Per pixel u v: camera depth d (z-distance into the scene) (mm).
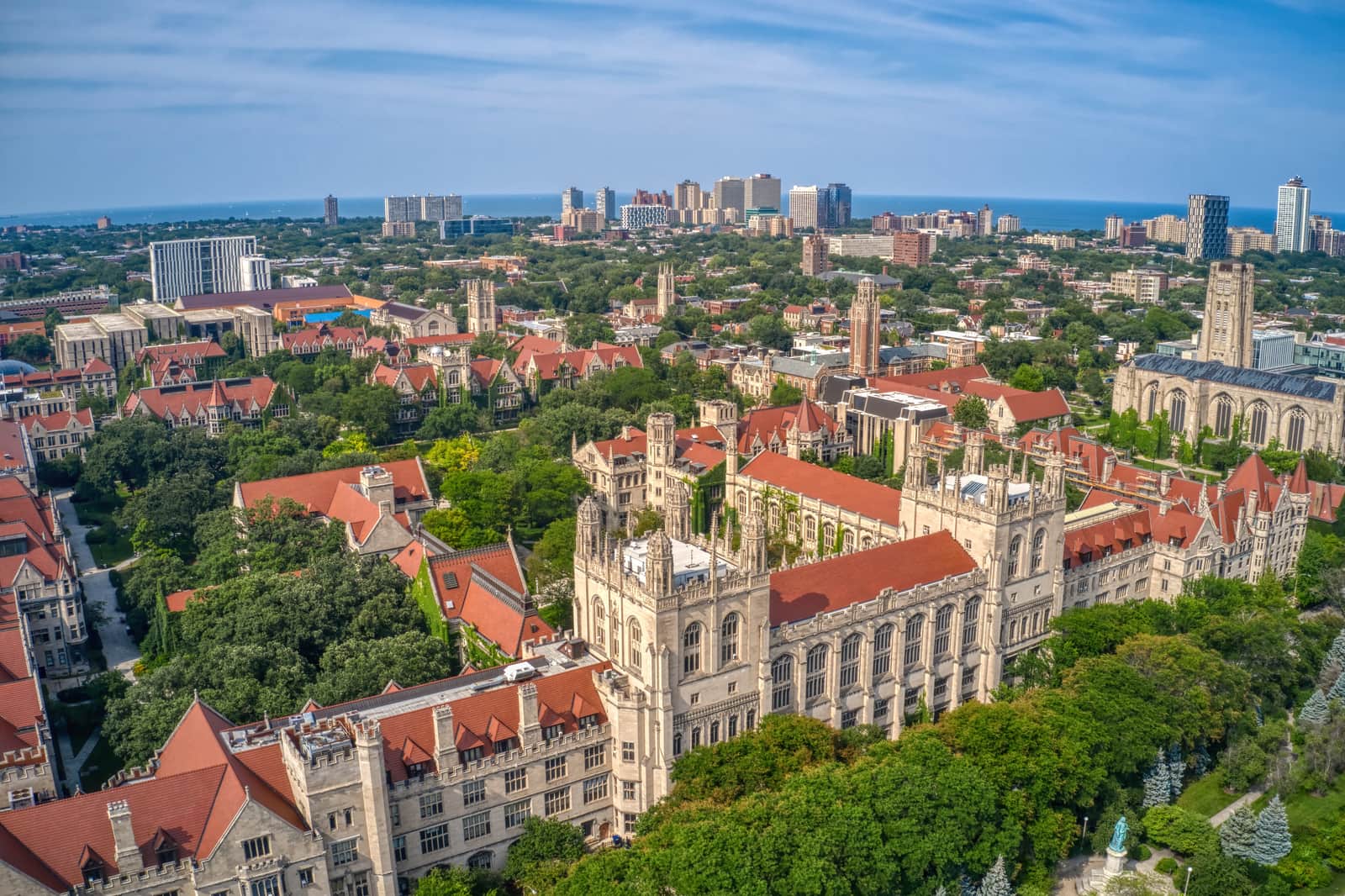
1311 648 171875
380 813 111438
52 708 160000
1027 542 164875
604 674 132875
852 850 109625
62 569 180625
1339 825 134625
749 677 137750
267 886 106375
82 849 101062
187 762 116812
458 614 164125
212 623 161125
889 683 154125
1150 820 133250
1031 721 132250
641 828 120938
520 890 122562
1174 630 168500
